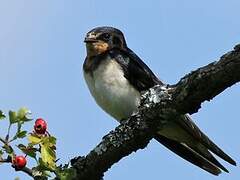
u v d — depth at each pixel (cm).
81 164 968
